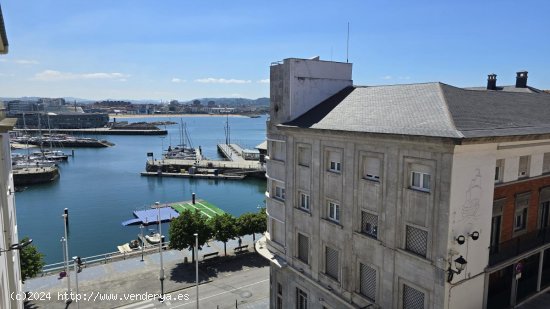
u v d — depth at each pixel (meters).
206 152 194.62
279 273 33.66
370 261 23.59
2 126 18.02
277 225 33.81
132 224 72.00
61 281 44.47
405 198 21.00
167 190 108.31
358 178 23.98
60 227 73.25
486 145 19.42
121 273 46.59
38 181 114.44
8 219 23.03
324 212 27.34
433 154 19.14
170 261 50.38
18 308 26.30
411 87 25.75
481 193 19.80
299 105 30.98
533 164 23.39
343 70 32.94
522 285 24.59
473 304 20.59
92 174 130.88
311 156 28.11
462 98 23.30
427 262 19.89
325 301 28.00
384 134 20.92
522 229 23.64
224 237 50.22
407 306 21.70
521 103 27.56
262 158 134.62
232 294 41.22
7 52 19.73
